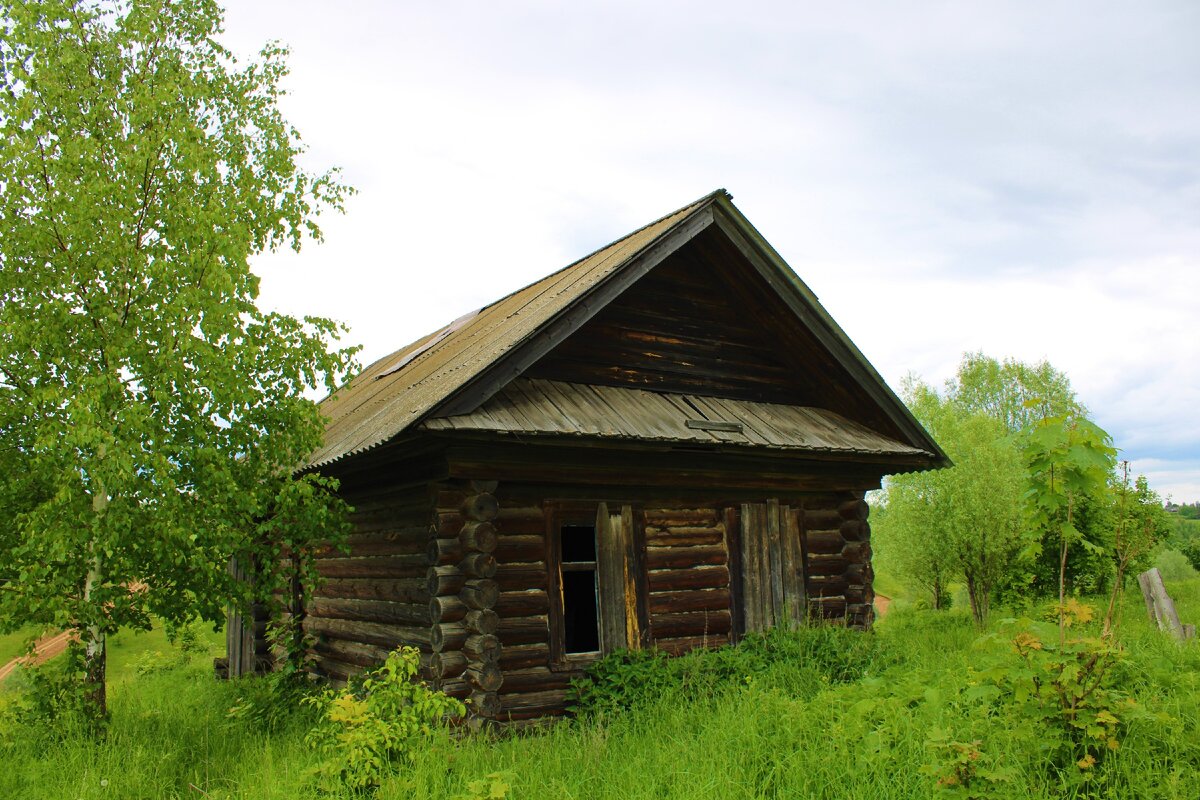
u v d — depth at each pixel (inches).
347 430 507.2
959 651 464.8
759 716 319.3
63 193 364.8
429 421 375.2
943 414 915.4
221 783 329.1
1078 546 749.3
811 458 504.1
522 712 403.2
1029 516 258.1
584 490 445.4
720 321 527.8
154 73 415.5
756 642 457.7
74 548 359.6
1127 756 247.8
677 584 465.7
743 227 489.1
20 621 359.3
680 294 514.3
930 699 286.8
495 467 405.7
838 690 331.0
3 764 331.9
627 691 397.4
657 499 468.8
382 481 464.4
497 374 401.1
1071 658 251.6
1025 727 249.9
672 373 501.4
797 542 514.3
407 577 442.3
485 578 392.8
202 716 441.7
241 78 432.8
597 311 430.3
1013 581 769.6
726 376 524.1
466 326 660.1
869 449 503.5
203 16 422.6
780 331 537.6
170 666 786.2
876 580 1668.3
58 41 392.2
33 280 364.8
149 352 369.4
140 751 339.9
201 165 378.9
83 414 331.9
